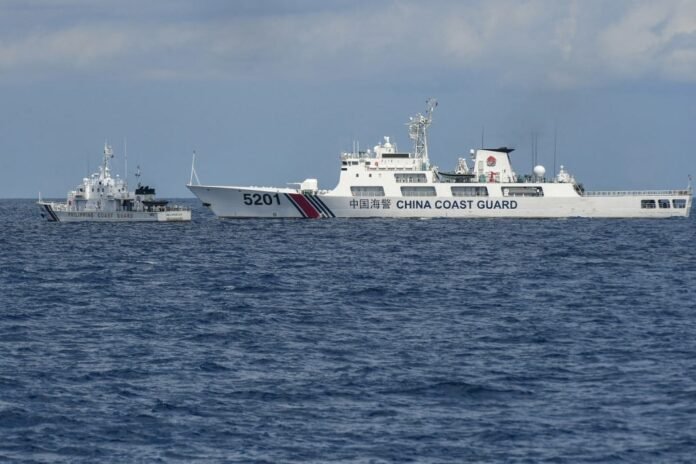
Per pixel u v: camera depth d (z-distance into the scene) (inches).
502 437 3122.5
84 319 5137.8
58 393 3590.1
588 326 4891.7
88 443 3093.0
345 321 5054.1
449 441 3090.6
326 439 3112.7
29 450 3038.9
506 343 4458.7
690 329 4788.4
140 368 3959.2
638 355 4175.7
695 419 3272.6
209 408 3415.4
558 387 3659.0
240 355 4202.8
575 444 3061.0
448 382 3708.2
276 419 3299.7
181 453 3006.9
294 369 3941.9
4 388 3651.6
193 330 4778.5
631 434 3139.8
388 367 3969.0
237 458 2967.5
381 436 3137.3
